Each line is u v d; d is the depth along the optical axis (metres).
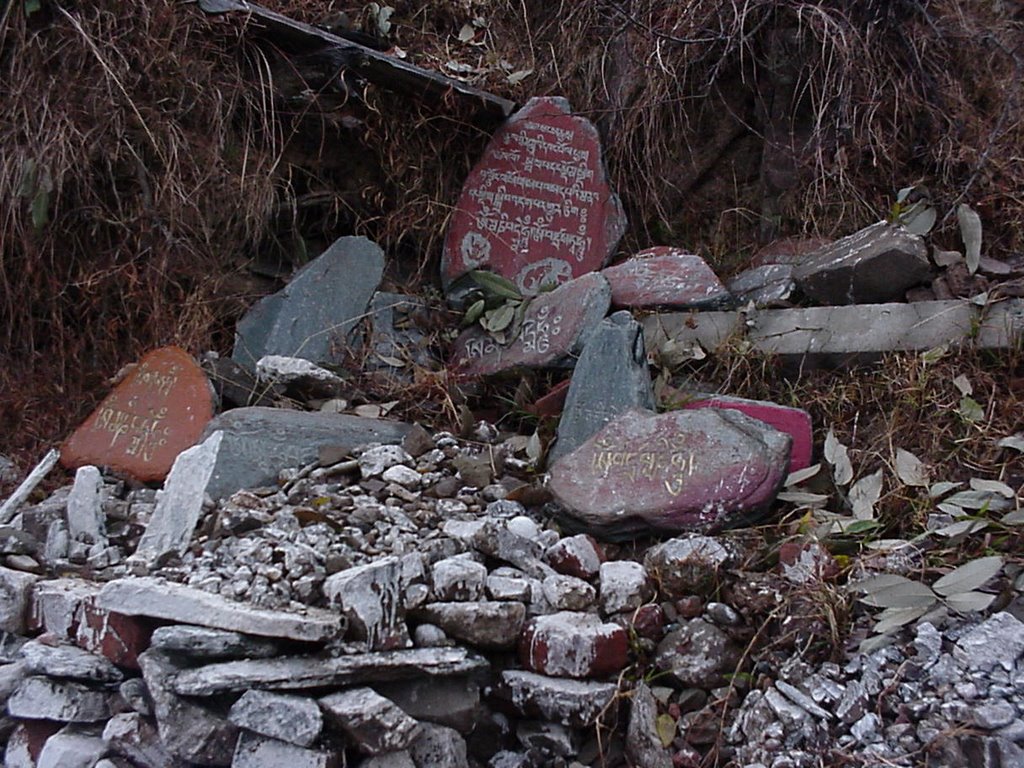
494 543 2.82
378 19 4.91
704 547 2.80
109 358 4.11
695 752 2.52
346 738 2.35
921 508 3.11
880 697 2.43
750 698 2.55
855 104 4.25
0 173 3.97
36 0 3.95
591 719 2.51
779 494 3.08
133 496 3.34
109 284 4.11
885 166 4.25
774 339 3.78
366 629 2.46
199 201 4.17
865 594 2.68
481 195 4.54
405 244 4.65
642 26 4.46
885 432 3.48
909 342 3.59
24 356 4.07
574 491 3.15
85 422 3.64
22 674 2.77
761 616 2.69
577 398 3.54
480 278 4.31
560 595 2.73
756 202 4.51
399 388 3.94
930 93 4.28
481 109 4.52
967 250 3.78
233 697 2.44
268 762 2.33
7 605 2.84
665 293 3.98
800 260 4.03
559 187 4.48
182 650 2.45
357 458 3.34
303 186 4.54
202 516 2.99
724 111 4.57
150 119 4.06
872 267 3.72
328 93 4.38
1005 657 2.43
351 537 2.83
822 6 4.29
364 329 4.12
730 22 4.37
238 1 4.19
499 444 3.60
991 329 3.51
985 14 4.67
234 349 4.07
